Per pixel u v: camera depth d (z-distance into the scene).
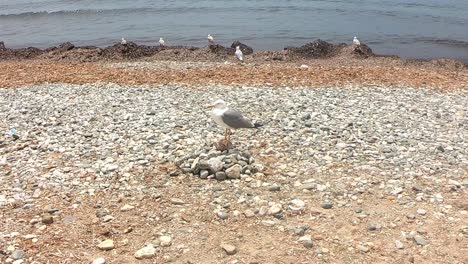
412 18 41.25
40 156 13.07
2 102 18.16
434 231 9.69
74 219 10.06
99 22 43.66
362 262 8.78
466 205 10.57
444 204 10.66
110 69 25.02
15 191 11.19
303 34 36.88
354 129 14.95
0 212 10.27
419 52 32.16
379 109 17.20
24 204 10.62
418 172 12.12
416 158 12.93
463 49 32.59
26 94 19.31
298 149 13.37
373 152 13.23
